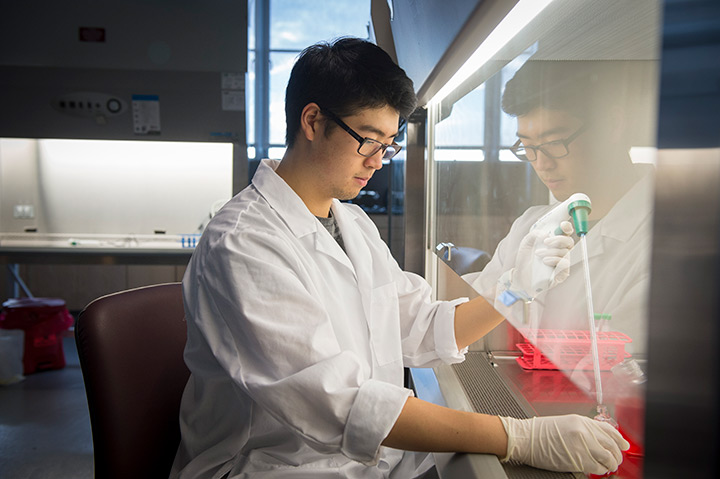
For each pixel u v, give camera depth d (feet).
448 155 4.89
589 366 2.56
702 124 1.06
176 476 3.51
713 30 1.01
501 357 4.43
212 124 11.73
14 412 9.82
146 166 12.96
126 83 11.46
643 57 1.75
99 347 3.44
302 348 2.92
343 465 3.49
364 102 3.38
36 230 12.89
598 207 2.17
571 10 2.13
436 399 3.76
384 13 5.48
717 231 1.03
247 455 3.50
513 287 3.07
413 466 3.90
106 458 3.39
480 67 3.67
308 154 3.80
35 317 11.82
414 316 4.44
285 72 17.57
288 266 3.29
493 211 3.41
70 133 11.59
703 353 1.07
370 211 15.55
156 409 3.74
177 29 11.30
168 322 4.02
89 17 11.16
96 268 16.11
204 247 3.47
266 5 17.08
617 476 2.49
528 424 2.70
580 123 2.15
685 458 1.13
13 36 11.10
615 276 2.21
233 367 3.05
